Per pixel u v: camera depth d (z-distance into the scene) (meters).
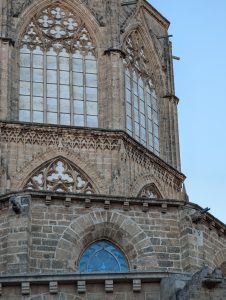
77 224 46.09
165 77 72.69
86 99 65.31
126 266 47.06
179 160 69.94
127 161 62.47
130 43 70.06
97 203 47.03
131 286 39.12
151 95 70.94
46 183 60.53
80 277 38.78
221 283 36.91
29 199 45.22
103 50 66.88
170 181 67.25
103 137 62.41
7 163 60.06
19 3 67.06
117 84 64.94
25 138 61.34
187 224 47.38
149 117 69.50
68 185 60.84
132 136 66.38
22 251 43.72
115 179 60.69
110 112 63.84
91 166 61.53
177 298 37.12
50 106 64.50
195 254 46.84
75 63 66.50
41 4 67.81
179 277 38.47
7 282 38.34
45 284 38.66
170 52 74.19
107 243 47.38
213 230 49.91
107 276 38.94
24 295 38.34
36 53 66.19
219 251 49.91
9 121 61.19
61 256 44.94
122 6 70.31
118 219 47.09
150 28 73.12
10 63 64.00
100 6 68.88
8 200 45.69
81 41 67.44
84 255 46.72
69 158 61.50
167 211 48.00
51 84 65.31
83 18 68.12
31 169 60.44
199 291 36.56
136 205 47.72
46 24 67.56
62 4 68.25
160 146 69.50
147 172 64.50
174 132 70.62
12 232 44.31
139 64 70.44
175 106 72.06
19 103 63.88
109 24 67.69
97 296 38.81
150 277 39.00
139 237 47.06
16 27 66.06
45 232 45.25
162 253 46.88
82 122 64.50
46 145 61.62
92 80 66.06
